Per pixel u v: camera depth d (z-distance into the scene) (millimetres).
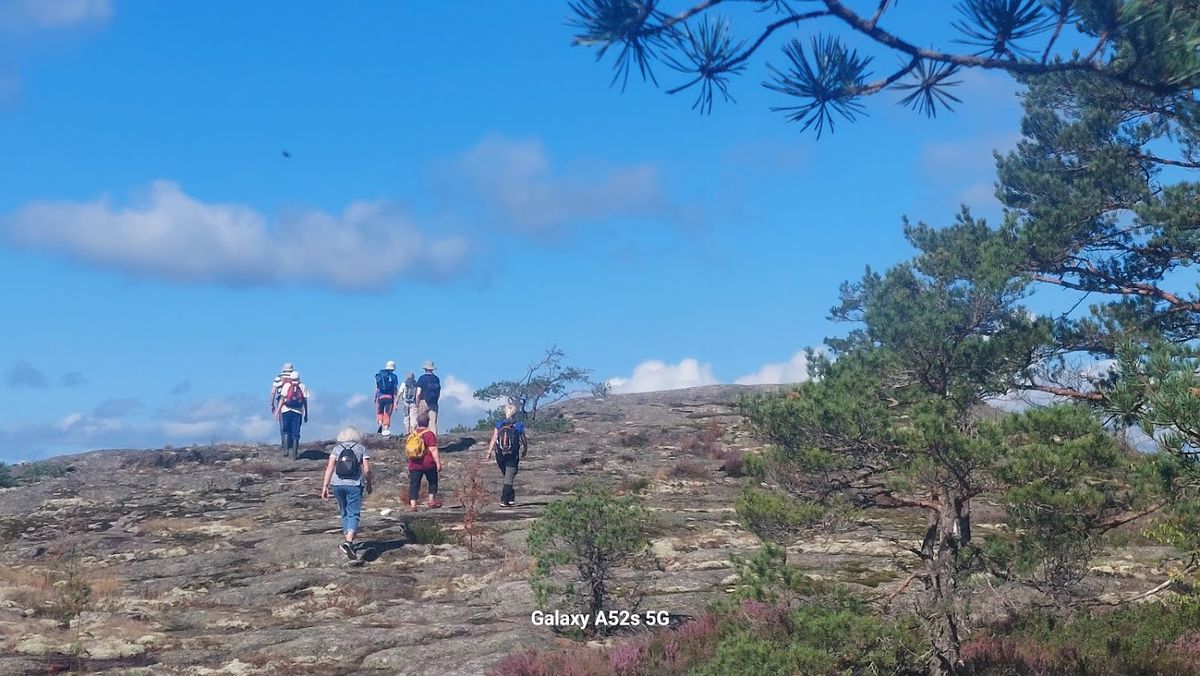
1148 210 17328
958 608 9234
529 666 10914
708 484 26438
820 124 5477
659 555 17062
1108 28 5035
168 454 31375
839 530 9711
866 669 8977
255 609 14680
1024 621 11938
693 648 10828
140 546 19297
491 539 18812
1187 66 5055
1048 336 10758
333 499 24203
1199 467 7820
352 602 14773
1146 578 14562
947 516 9516
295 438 30484
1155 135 18656
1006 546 9203
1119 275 18172
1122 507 8758
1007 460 8859
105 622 13391
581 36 5152
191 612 14320
